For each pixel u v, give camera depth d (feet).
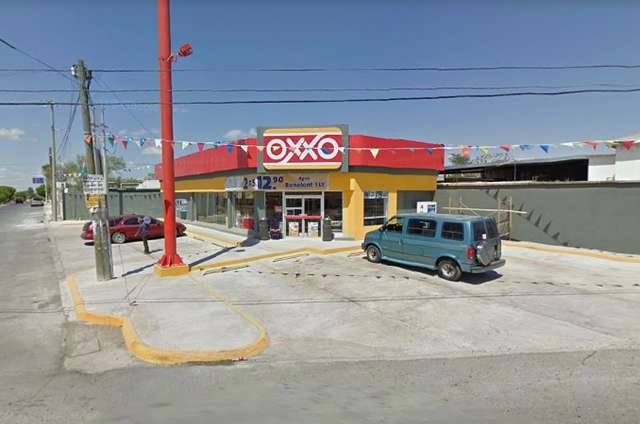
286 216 54.54
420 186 60.80
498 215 54.65
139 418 12.32
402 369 16.05
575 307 24.49
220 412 12.66
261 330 20.15
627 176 55.83
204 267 35.65
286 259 40.98
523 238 52.37
